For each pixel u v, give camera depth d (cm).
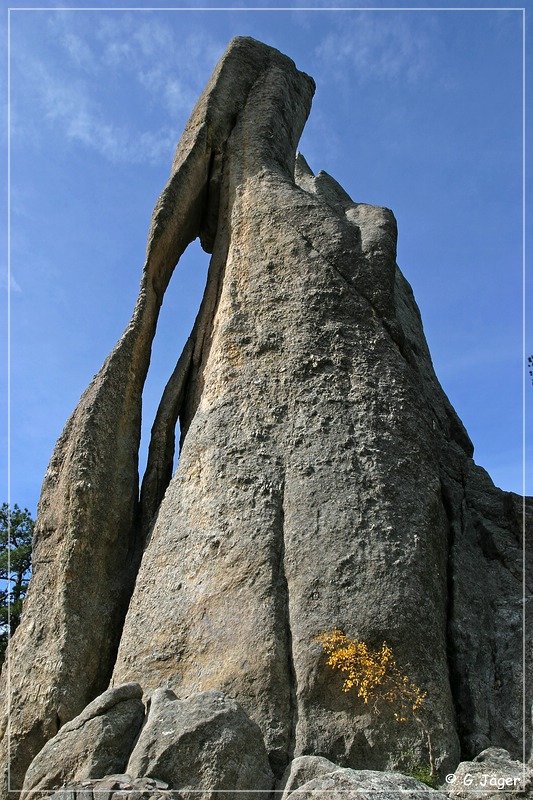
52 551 1282
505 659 1138
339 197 2036
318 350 1321
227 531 1174
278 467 1220
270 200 1546
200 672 1077
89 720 956
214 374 1370
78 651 1185
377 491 1174
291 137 1809
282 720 1007
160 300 1554
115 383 1404
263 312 1398
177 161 1714
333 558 1112
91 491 1296
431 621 1088
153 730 911
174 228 1581
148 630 1148
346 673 1025
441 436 1510
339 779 834
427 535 1162
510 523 1330
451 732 1012
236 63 1836
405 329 1747
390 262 1438
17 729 1131
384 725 995
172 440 1453
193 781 873
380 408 1264
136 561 1308
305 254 1434
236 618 1095
